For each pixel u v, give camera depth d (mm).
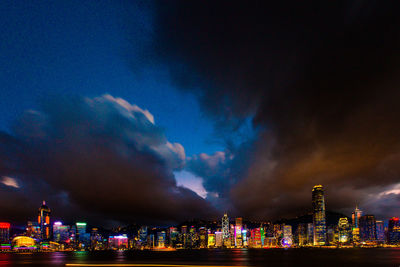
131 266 171625
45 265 184375
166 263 198500
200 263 198875
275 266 177750
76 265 182250
